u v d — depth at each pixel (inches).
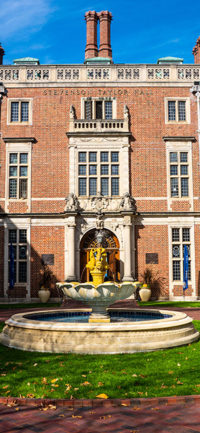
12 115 1122.0
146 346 406.9
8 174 1093.8
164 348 416.8
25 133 1108.5
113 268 1064.2
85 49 1318.9
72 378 316.5
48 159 1096.8
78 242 1057.5
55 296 1047.6
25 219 1074.1
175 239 1079.0
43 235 1071.0
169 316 555.2
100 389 289.3
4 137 1098.1
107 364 356.8
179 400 266.1
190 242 1072.2
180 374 324.8
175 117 1120.2
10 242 1075.9
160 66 1135.0
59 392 284.4
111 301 486.6
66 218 1065.5
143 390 285.9
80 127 1101.1
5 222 1074.1
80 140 1096.8
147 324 424.5
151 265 1061.1
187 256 1022.4
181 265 1065.5
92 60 1243.8
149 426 232.2
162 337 424.2
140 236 1070.4
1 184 1092.5
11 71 1131.9
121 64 1134.4
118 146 1095.6
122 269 1047.0
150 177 1091.3
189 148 1103.6
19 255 1072.2
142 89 1126.4
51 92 1123.3
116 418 244.1
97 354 395.5
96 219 1063.6
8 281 1059.9
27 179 1091.9
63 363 362.0
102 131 1093.8
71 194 1059.9
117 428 230.1
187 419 241.1
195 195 1091.9
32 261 1062.4
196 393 276.8
